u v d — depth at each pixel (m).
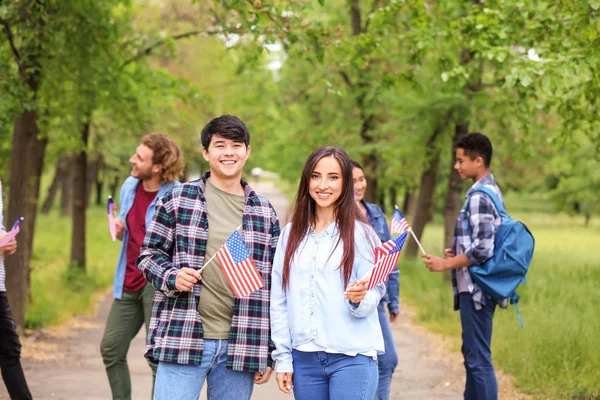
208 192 4.30
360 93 17.00
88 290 15.52
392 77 10.34
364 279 3.90
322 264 4.07
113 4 11.95
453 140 14.80
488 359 5.71
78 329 11.41
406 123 14.78
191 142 20.14
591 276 12.63
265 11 8.91
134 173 5.95
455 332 10.76
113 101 12.63
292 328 4.10
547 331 8.31
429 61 12.91
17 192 10.05
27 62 9.95
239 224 4.27
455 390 7.63
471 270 5.62
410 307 13.38
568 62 7.04
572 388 6.84
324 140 19.55
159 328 4.14
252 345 4.17
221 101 21.58
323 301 4.05
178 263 4.15
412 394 7.45
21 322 10.14
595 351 7.53
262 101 21.53
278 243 4.22
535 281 12.42
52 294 13.72
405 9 10.45
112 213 5.84
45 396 7.17
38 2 9.27
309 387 4.10
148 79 13.69
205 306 4.16
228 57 21.06
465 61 12.73
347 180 4.13
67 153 17.89
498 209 5.66
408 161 16.38
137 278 5.84
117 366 5.94
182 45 20.19
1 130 10.61
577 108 9.13
